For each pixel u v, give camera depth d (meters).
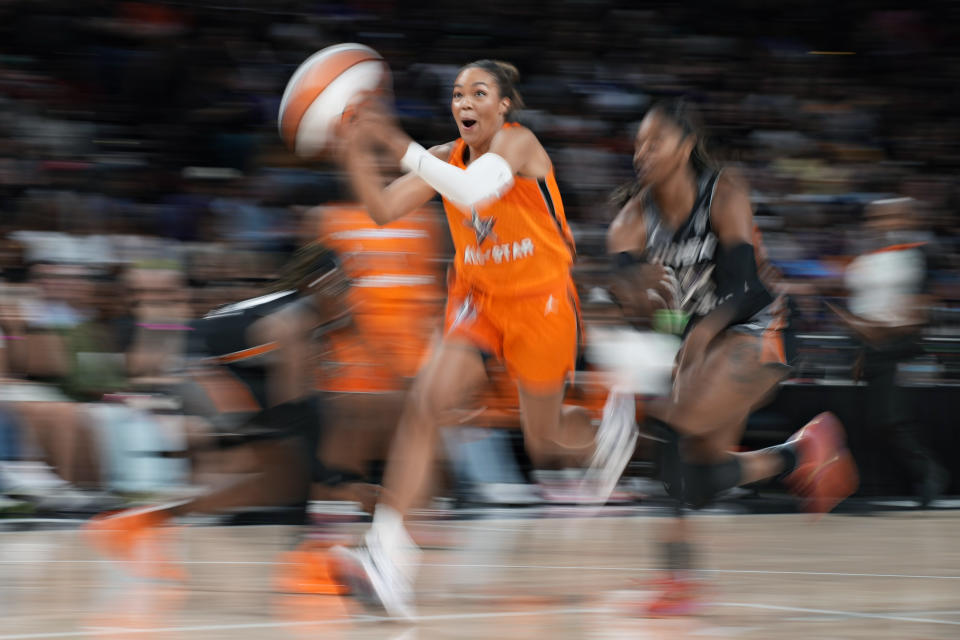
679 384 6.50
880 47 20.53
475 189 6.12
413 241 9.38
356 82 6.06
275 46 17.36
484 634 5.59
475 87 6.52
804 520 10.99
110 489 10.81
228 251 12.43
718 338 6.57
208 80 16.69
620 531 10.08
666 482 6.64
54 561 8.09
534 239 6.58
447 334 6.69
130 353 11.09
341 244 9.25
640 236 6.77
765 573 7.70
